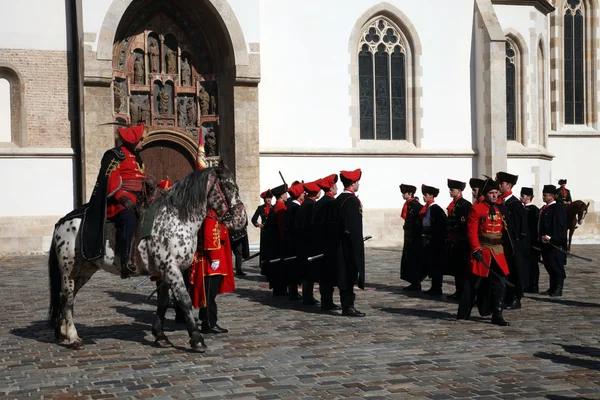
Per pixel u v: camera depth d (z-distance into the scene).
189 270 10.83
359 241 12.15
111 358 9.06
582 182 32.72
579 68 33.34
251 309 13.13
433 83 27.91
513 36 29.56
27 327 11.34
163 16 25.53
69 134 24.28
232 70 25.11
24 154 23.55
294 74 26.28
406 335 10.41
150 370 8.40
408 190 15.85
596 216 32.75
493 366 8.42
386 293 15.19
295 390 7.46
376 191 27.03
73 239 9.60
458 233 13.84
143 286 16.23
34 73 23.92
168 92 25.73
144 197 9.76
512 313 12.46
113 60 24.69
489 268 11.23
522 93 29.62
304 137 26.38
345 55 26.84
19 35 23.78
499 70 27.48
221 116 26.11
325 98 26.61
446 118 27.98
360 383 7.71
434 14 27.89
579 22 33.28
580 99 33.25
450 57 28.03
